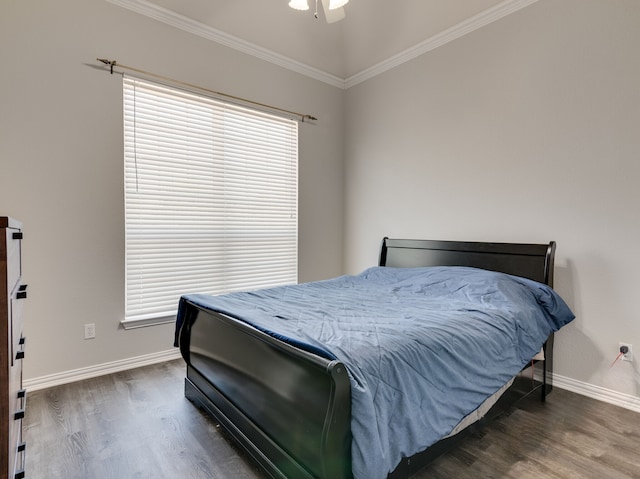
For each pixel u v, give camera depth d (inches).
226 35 126.9
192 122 123.5
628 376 87.6
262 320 65.6
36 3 94.0
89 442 71.4
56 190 97.8
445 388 56.0
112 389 95.7
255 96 137.6
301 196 153.5
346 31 137.7
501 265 106.3
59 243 98.6
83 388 96.2
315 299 90.4
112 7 105.4
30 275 94.5
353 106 162.4
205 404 80.7
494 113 112.5
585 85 93.2
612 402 89.7
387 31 131.4
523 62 105.3
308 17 128.4
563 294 98.1
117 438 72.9
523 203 106.1
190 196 123.5
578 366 95.8
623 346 88.1
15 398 43.1
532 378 87.7
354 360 48.7
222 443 71.4
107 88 105.1
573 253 96.2
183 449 69.4
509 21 108.0
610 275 90.0
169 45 116.2
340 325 64.3
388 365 50.6
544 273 96.3
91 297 103.9
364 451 43.1
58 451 68.5
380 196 150.8
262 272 143.0
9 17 90.7
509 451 69.0
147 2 109.7
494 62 112.0
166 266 118.9
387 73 146.5
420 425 50.4
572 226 96.3
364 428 43.7
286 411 54.9
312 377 49.5
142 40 110.9
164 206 118.0
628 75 86.1
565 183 97.4
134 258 112.6
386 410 47.6
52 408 85.1
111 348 107.6
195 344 86.7
